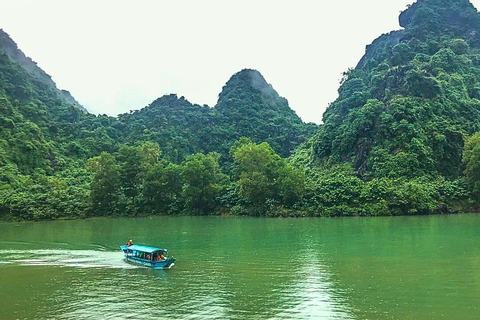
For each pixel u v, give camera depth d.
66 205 81.06
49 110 150.50
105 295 22.72
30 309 20.47
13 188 89.00
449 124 85.56
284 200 76.25
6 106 122.50
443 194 72.06
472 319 17.80
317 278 25.52
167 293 22.83
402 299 20.83
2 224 69.38
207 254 34.84
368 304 20.09
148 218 78.06
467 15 132.25
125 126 154.38
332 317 18.34
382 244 37.72
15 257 35.00
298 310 19.42
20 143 108.00
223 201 83.19
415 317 18.16
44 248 39.94
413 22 132.88
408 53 114.56
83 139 133.00
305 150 116.62
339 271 27.23
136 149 90.06
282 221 64.44
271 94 195.25
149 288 24.02
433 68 102.75
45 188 86.25
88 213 82.56
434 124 84.12
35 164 107.06
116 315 19.27
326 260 30.98
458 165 81.75
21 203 78.38
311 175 90.81
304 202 74.81
